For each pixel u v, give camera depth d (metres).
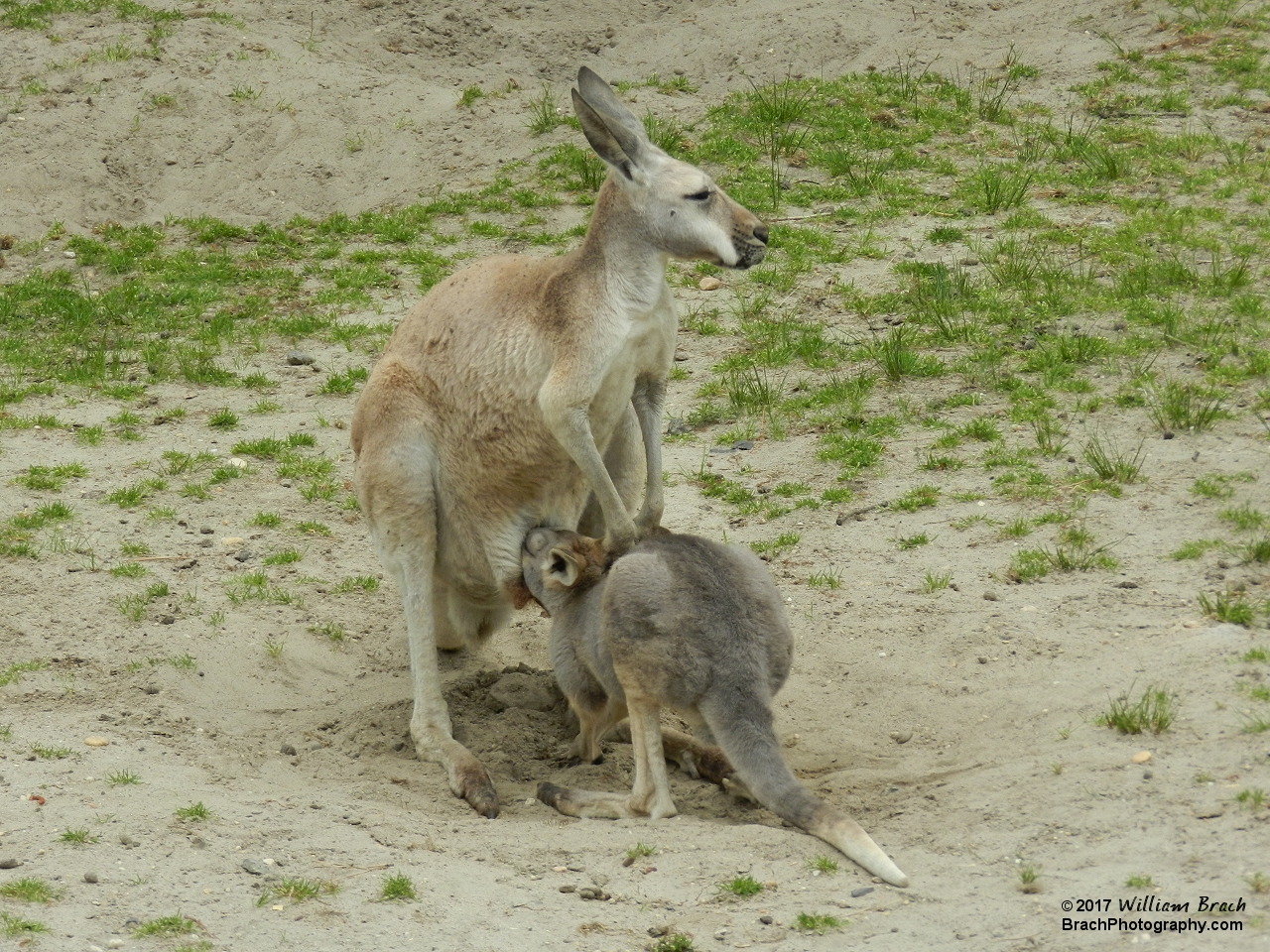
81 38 25.28
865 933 6.93
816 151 21.80
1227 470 12.48
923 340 16.12
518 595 10.00
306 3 27.45
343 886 7.52
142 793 8.62
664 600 8.53
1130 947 6.51
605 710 9.61
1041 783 8.21
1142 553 11.37
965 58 24.88
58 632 11.16
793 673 10.48
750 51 25.64
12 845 7.84
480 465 9.79
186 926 7.06
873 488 13.30
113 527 13.03
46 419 15.23
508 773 9.84
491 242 19.97
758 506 13.22
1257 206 18.97
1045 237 18.47
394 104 24.00
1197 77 23.41
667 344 9.71
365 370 16.58
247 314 18.39
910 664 10.34
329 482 14.10
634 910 7.32
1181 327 15.46
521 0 28.44
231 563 12.53
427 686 9.92
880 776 8.87
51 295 18.89
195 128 23.20
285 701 10.66
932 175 21.02
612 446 10.23
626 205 9.29
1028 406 14.25
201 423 15.44
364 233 20.75
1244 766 7.93
